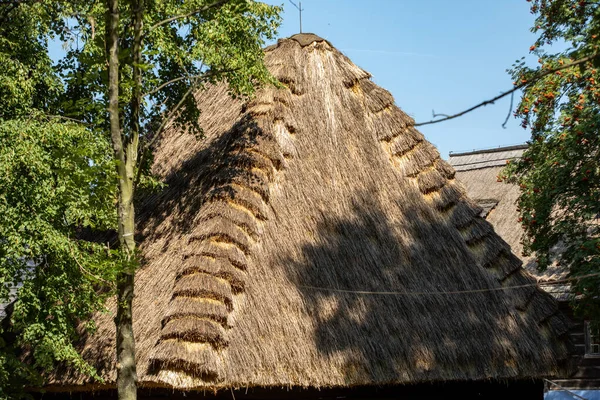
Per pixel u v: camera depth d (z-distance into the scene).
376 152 15.03
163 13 11.73
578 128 14.62
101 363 11.76
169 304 11.33
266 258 12.39
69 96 13.16
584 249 14.95
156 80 11.09
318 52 15.83
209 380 10.67
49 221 11.01
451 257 14.07
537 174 16.25
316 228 13.32
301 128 14.59
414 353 12.36
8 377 11.66
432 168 15.15
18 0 11.90
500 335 13.20
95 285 13.14
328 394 12.59
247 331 11.37
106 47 9.86
